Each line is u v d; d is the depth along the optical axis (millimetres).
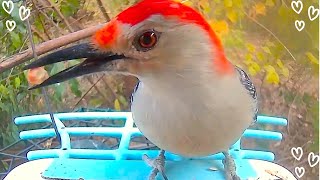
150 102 189
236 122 191
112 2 381
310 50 414
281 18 401
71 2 376
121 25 173
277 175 221
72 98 385
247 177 218
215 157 226
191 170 218
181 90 181
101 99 394
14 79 358
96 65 178
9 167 321
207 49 177
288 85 419
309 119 434
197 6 365
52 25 372
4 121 354
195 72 177
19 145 344
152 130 194
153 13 169
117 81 391
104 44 176
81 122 291
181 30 171
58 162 223
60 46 291
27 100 365
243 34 388
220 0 369
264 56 396
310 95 425
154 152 230
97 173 216
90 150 231
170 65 175
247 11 391
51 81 183
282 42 406
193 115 185
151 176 214
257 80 404
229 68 188
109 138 292
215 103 184
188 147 195
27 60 304
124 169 219
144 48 172
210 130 188
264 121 259
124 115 256
